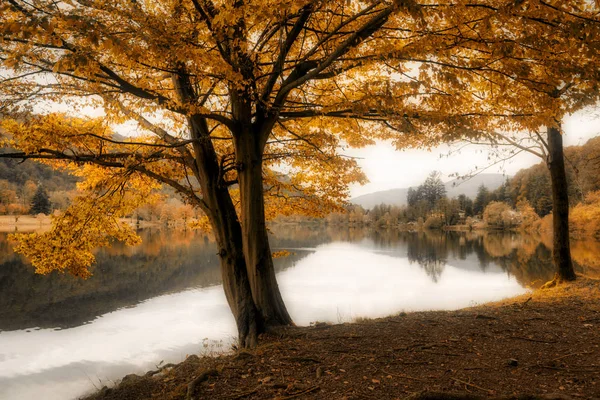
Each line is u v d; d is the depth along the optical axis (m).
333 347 5.60
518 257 36.94
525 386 4.03
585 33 3.96
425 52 4.70
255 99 6.53
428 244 57.84
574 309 7.77
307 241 65.50
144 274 29.20
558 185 11.59
